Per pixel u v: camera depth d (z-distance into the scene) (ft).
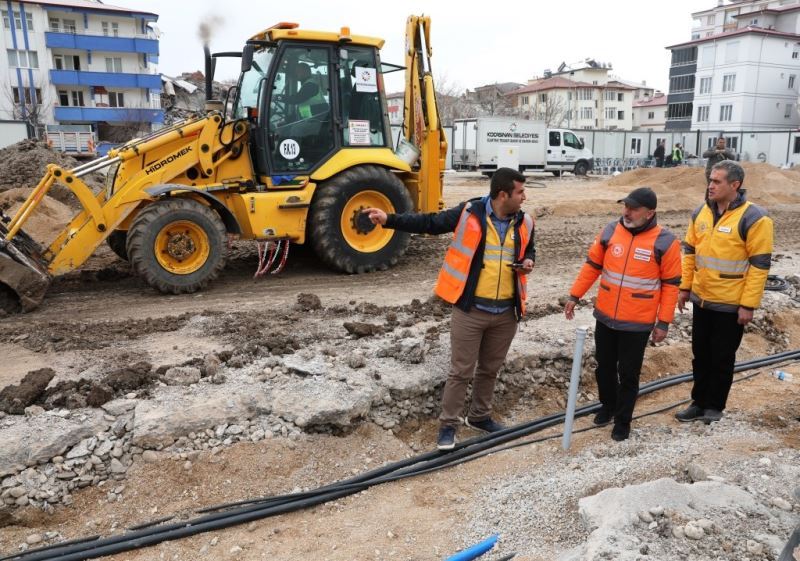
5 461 13.26
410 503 13.79
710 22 239.09
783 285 27.53
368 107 28.37
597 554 9.98
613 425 16.98
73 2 152.56
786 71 171.63
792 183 69.82
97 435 14.24
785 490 12.60
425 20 29.45
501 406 18.12
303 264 30.27
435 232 14.89
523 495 13.35
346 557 12.01
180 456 14.28
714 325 16.11
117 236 28.22
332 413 15.42
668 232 14.84
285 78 26.05
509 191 13.93
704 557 10.07
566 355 19.57
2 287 22.53
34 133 103.86
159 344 19.07
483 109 211.00
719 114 175.94
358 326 19.65
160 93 163.53
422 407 17.08
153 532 12.65
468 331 14.84
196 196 24.94
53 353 18.45
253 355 17.95
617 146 120.37
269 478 14.35
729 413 17.52
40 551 12.19
